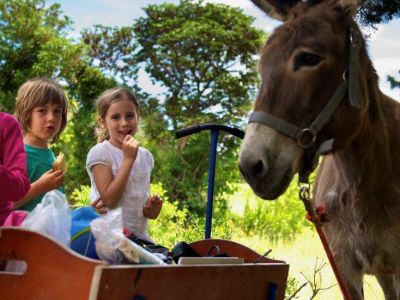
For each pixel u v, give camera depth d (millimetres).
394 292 5555
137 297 3145
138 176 4695
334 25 4160
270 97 4016
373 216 4602
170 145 20844
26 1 21781
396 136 4668
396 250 4625
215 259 3662
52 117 4430
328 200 4824
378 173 4516
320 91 4078
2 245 3113
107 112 4734
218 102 26188
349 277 4797
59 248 3055
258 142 3938
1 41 21312
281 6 4414
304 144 4043
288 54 4043
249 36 25875
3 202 3762
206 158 18703
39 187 4004
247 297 3840
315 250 12789
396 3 5445
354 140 4422
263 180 3914
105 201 4441
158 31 27141
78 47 21625
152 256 3482
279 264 4051
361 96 4211
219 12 26516
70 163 18188
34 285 3082
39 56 21000
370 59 4531
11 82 21391
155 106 26391
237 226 16219
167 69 26547
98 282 2943
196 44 26156
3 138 3824
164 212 10023
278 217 16156
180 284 3369
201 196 17875
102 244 3287
